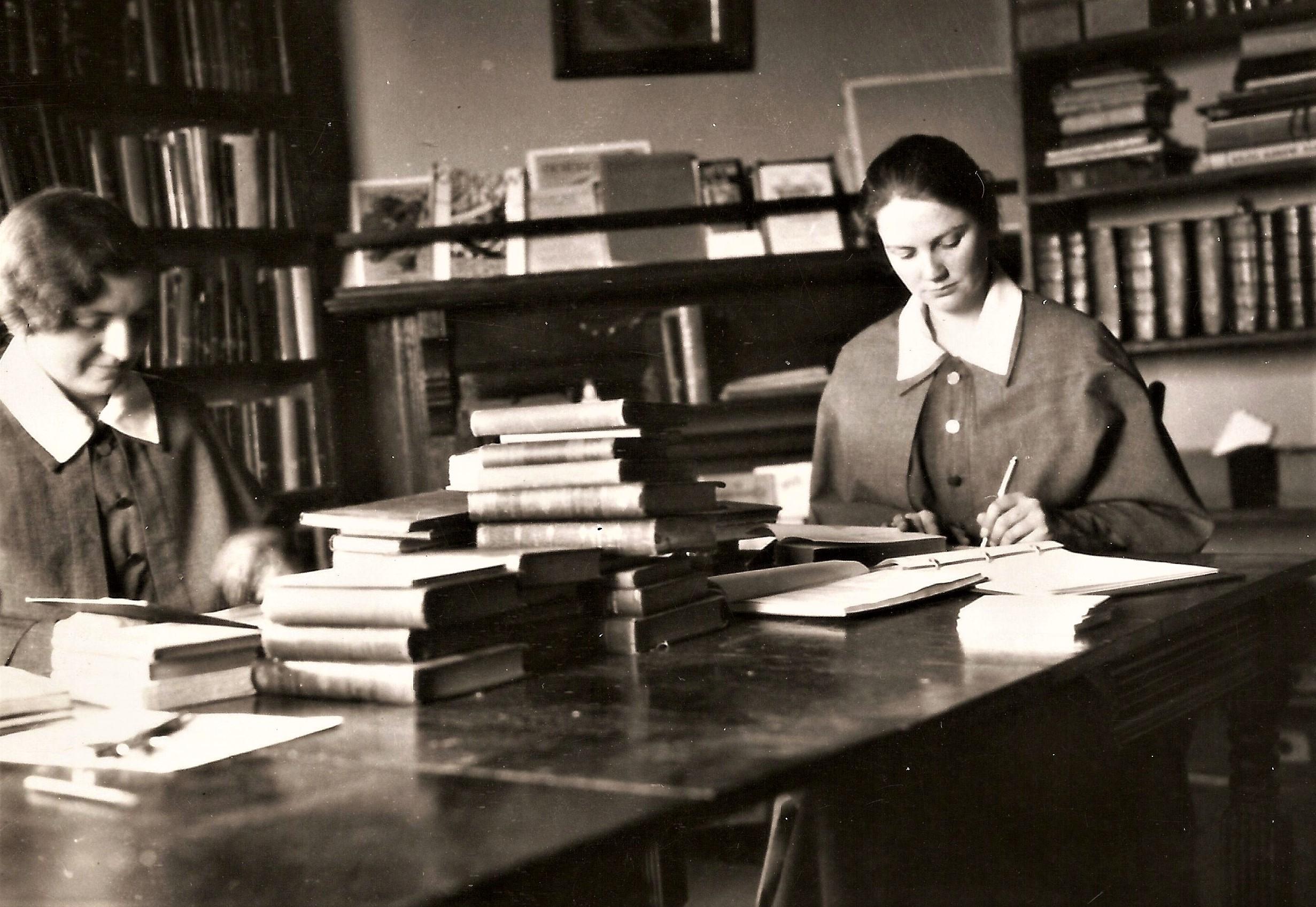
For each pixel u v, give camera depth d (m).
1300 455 3.74
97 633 1.18
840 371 2.61
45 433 1.96
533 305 4.27
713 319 4.25
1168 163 3.87
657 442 1.33
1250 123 3.72
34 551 1.93
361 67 4.41
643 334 4.27
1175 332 3.82
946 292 2.38
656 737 0.90
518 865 0.67
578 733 0.92
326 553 4.08
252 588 2.09
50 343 1.94
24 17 3.61
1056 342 2.39
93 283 1.88
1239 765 1.87
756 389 4.18
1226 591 1.47
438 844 0.71
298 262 4.25
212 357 3.93
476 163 4.46
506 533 1.32
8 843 0.75
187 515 2.08
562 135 4.46
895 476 2.49
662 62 4.45
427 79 4.45
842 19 4.36
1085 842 1.43
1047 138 4.06
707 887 1.10
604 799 0.76
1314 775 2.77
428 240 4.30
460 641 1.11
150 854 0.72
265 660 1.15
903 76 4.31
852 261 4.14
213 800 0.81
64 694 1.09
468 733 0.95
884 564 1.71
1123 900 1.50
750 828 1.12
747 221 4.28
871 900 1.17
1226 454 3.82
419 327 4.19
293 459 4.10
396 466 4.27
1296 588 1.78
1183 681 1.46
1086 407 2.33
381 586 1.08
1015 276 4.12
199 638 1.14
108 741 0.96
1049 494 2.36
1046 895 1.37
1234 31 3.79
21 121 3.54
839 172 4.36
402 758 0.89
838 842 1.15
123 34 3.82
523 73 4.46
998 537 1.92
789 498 4.06
